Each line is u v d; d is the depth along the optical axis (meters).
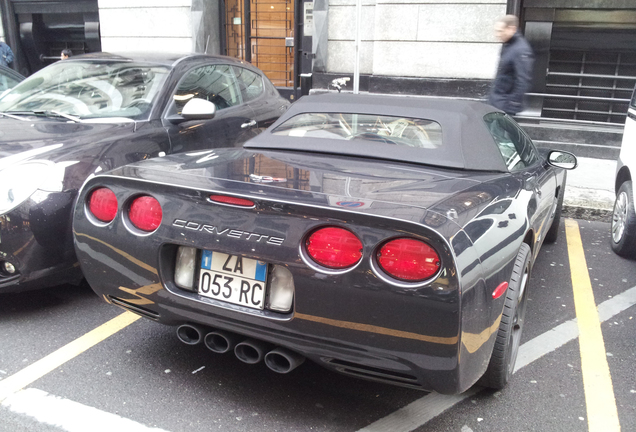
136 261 2.25
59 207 2.96
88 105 3.99
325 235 1.92
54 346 2.80
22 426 2.16
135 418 2.24
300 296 1.96
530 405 2.45
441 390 1.96
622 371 2.78
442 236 1.79
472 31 8.37
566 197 5.99
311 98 3.25
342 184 2.20
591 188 6.45
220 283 2.16
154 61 4.44
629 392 2.59
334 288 1.90
